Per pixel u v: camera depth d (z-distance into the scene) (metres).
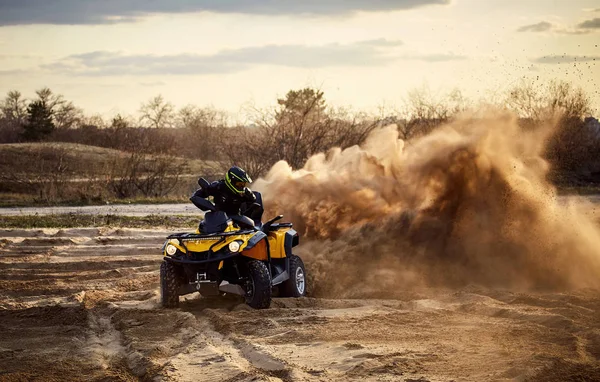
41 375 6.97
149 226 21.50
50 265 14.28
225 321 8.99
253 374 6.67
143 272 13.65
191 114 78.50
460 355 7.15
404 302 10.23
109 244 17.62
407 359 6.99
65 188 34.72
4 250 16.33
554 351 7.25
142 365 7.26
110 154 52.06
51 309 10.03
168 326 9.04
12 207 30.31
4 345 8.20
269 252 10.40
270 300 9.91
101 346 8.18
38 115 82.19
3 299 11.16
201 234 10.24
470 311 9.51
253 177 31.64
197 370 7.01
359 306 10.27
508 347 7.43
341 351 7.42
